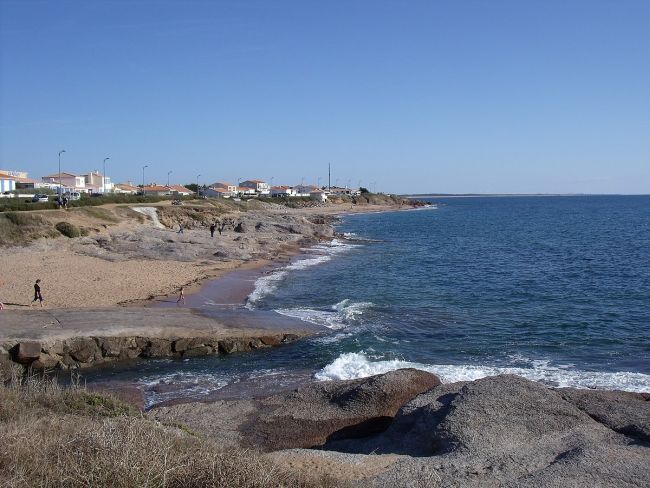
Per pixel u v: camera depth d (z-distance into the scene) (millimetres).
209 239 56438
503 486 9305
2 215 47656
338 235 77688
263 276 41938
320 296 34750
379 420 14133
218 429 14109
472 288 37969
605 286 38688
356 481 9227
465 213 167500
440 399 13562
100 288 33094
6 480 7090
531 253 59906
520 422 11961
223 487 7426
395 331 26062
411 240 76438
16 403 11820
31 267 37938
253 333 23750
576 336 25484
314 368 21016
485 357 22375
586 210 181375
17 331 21672
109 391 18562
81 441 8172
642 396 14719
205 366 21484
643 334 25828
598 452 10523
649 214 149750
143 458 7637
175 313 25938
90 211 59344
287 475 8336
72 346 21453
